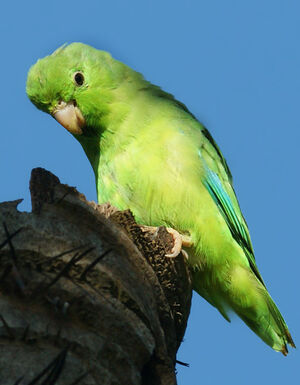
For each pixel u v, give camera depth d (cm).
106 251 754
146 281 839
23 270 705
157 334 809
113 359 716
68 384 646
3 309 665
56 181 827
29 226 740
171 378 816
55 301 696
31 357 640
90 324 723
